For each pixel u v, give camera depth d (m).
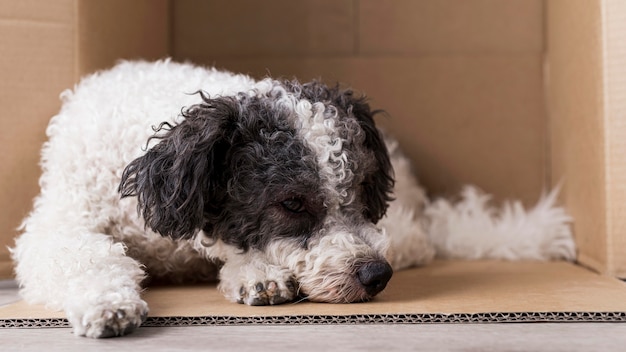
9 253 1.29
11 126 1.29
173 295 1.12
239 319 1.00
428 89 1.67
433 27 1.67
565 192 1.53
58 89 1.31
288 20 1.68
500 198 1.67
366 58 1.67
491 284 1.19
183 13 1.69
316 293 1.05
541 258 1.48
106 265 1.05
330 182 1.08
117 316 0.95
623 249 1.26
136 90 1.19
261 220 1.08
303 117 1.10
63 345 0.93
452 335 0.95
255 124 1.09
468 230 1.51
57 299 1.04
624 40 1.25
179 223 1.06
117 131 1.15
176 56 1.69
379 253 1.07
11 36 1.29
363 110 1.20
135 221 1.15
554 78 1.60
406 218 1.39
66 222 1.14
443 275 1.29
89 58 1.33
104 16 1.37
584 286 1.16
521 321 0.99
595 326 0.98
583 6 1.37
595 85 1.31
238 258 1.10
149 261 1.19
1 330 0.99
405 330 0.97
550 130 1.64
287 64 1.68
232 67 1.69
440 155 1.67
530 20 1.67
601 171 1.29
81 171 1.15
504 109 1.67
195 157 1.06
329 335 0.95
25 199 1.30
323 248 1.06
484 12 1.67
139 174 1.07
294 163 1.07
